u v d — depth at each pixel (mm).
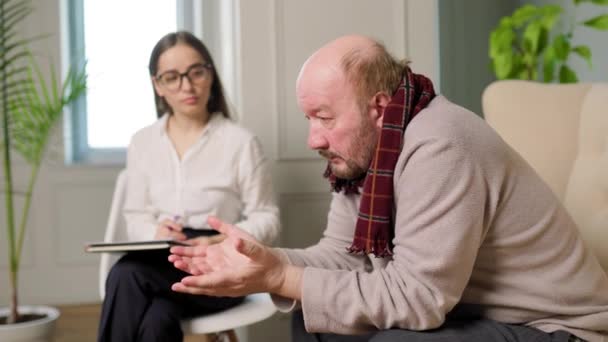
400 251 1089
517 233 1128
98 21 3824
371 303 1068
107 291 1671
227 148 2125
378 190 1132
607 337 1141
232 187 2117
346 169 1209
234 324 1722
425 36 2729
